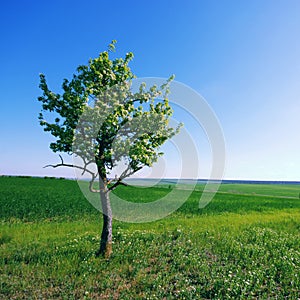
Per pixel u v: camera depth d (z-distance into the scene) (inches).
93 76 406.0
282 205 1278.3
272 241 552.4
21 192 1413.6
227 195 1834.4
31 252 441.1
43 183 2150.6
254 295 333.4
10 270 370.0
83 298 303.0
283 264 415.5
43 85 406.9
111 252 426.0
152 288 331.9
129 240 515.5
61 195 1302.9
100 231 611.2
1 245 494.3
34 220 765.3
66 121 398.9
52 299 298.5
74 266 381.1
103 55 414.0
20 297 301.9
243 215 922.7
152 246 482.9
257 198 1659.7
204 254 450.0
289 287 355.9
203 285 350.0
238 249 480.4
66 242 502.9
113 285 336.2
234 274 382.9
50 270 367.9
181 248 471.2
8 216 799.1
